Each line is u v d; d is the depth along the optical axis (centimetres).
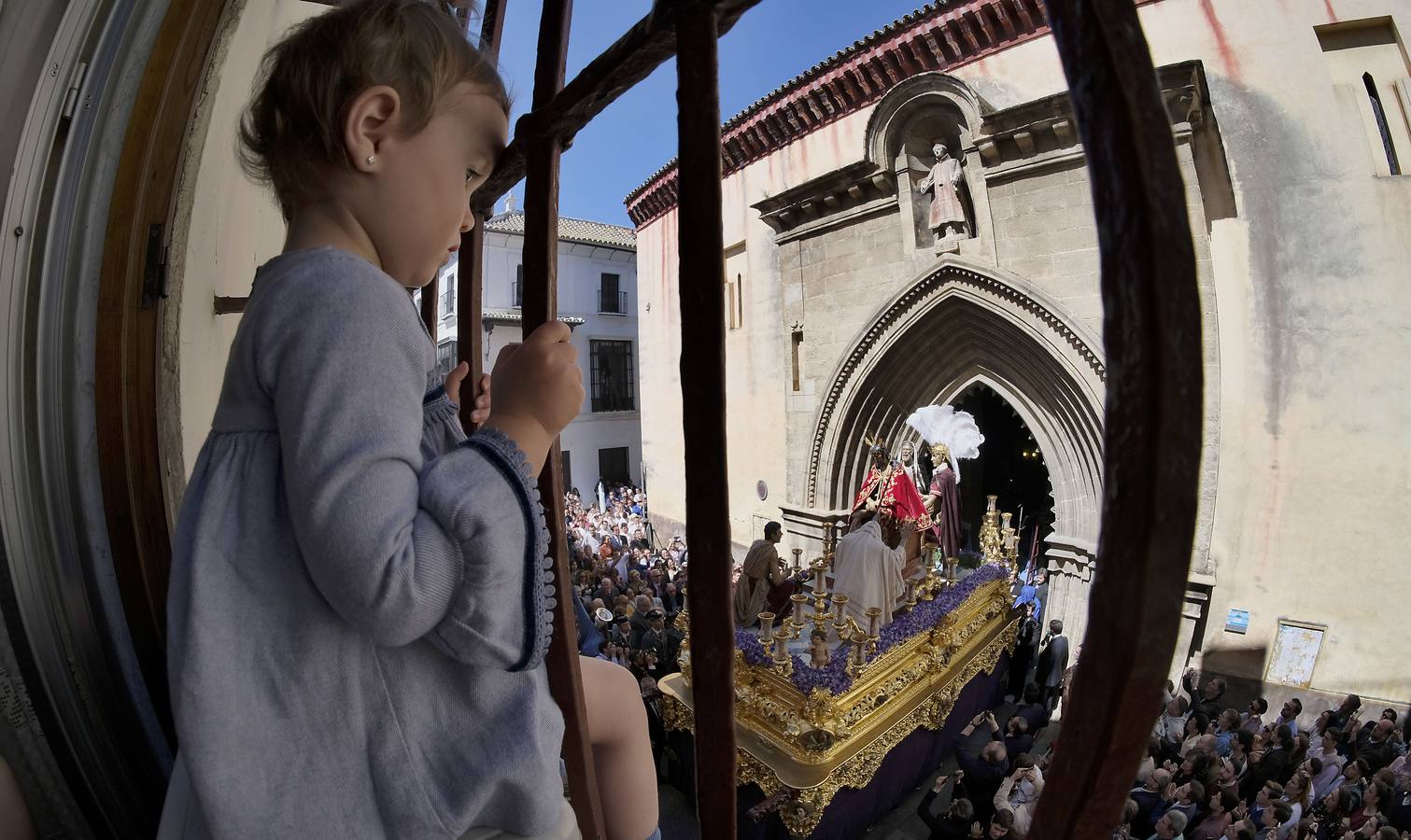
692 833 664
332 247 67
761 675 632
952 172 1070
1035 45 1012
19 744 100
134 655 115
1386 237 787
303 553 58
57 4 100
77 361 108
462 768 67
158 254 121
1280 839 484
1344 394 802
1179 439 29
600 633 909
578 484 2583
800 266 1327
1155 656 31
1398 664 762
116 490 114
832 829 601
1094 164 32
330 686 63
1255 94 859
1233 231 870
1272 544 836
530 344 75
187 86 123
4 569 98
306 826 62
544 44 101
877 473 861
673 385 1733
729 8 61
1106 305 32
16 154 98
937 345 1148
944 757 784
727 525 63
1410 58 794
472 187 82
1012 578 988
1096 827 35
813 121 1311
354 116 67
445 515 59
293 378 59
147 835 115
